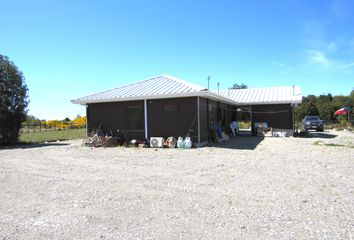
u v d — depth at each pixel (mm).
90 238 4047
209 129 17531
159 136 16125
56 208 5352
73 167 9641
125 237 4055
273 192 6109
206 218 4703
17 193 6477
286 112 23734
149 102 16375
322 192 6066
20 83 20344
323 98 52125
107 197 5965
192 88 15766
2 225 4586
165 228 4336
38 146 18016
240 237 3979
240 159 10695
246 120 27000
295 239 3879
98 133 17188
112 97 16625
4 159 12164
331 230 4145
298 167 8906
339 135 23000
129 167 9430
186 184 6949
